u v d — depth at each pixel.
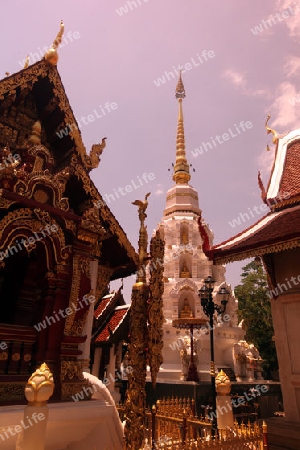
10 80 8.20
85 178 8.68
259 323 41.72
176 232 37.66
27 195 7.35
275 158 14.96
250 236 11.19
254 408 21.95
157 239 8.44
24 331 7.43
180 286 33.06
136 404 7.14
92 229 8.34
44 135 9.77
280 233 10.04
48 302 7.61
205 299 16.17
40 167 8.22
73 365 7.52
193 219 39.22
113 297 21.03
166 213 42.31
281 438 10.05
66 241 8.28
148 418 12.60
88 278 8.18
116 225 9.09
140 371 7.40
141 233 9.04
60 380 7.16
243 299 43.66
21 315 9.52
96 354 18.70
